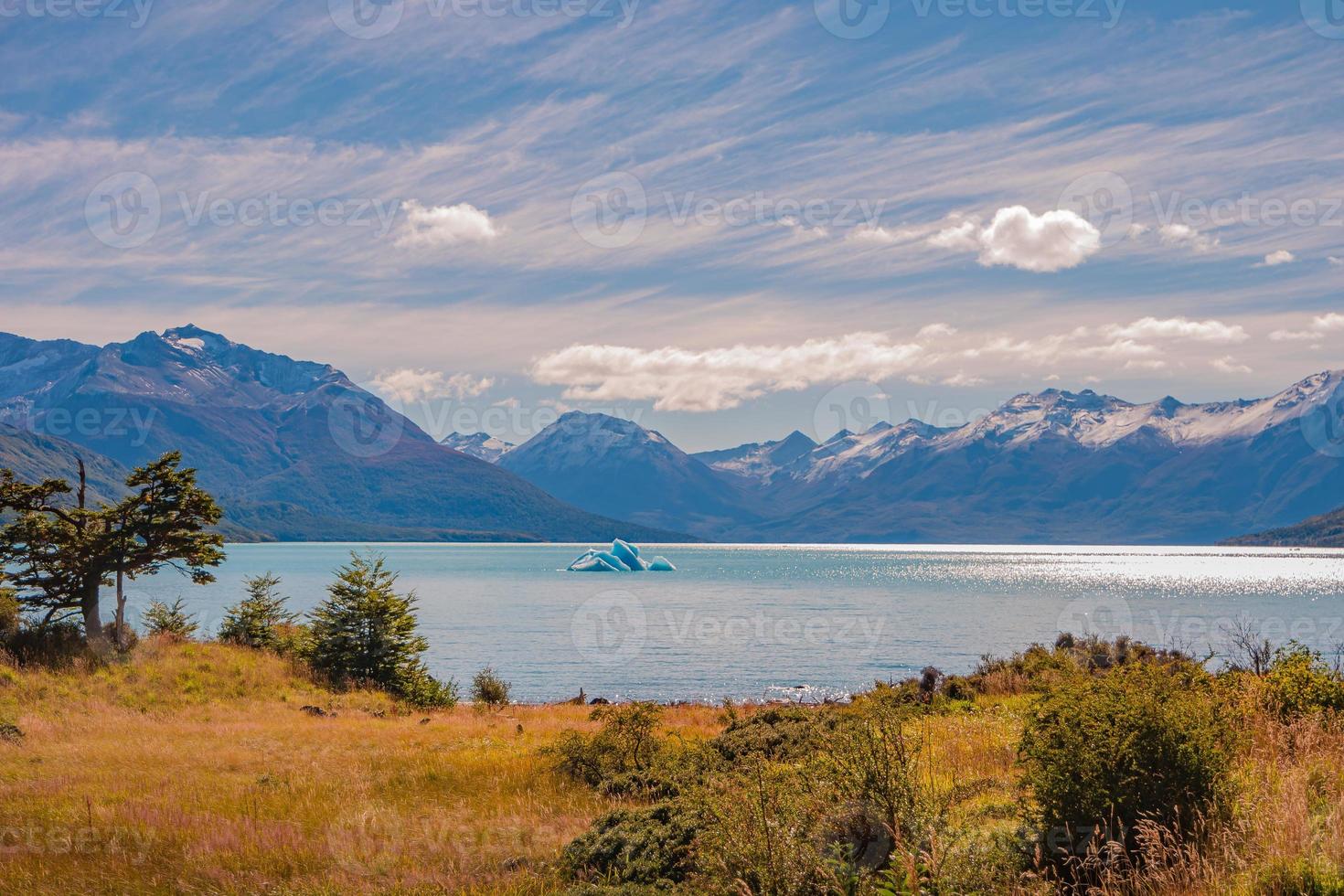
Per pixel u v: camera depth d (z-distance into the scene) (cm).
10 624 3644
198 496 3988
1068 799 794
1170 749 779
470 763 2038
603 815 1329
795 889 753
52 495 3838
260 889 1171
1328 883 657
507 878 1166
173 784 1848
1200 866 714
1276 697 1284
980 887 739
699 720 3045
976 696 2464
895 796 827
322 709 3403
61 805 1645
